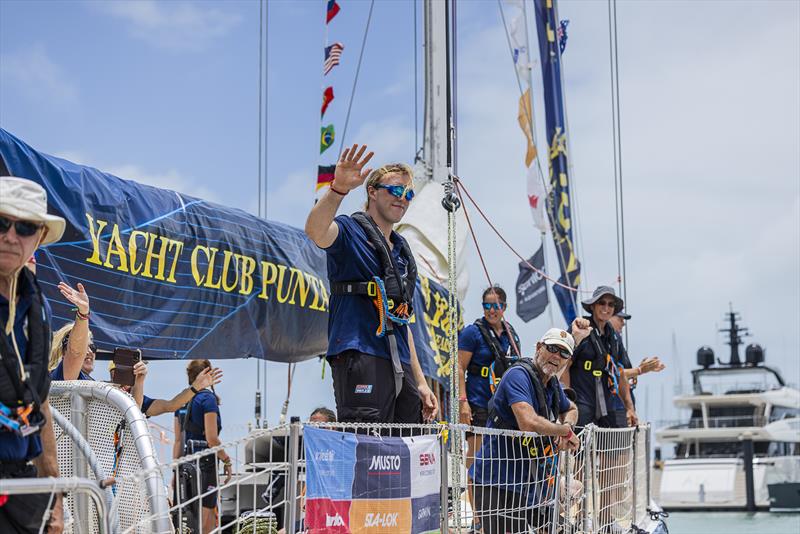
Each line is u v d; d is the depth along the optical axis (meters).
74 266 6.11
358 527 4.36
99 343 6.29
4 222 3.29
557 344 6.44
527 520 6.30
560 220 15.41
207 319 7.23
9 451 3.36
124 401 4.56
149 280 6.71
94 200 6.31
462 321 11.39
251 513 3.99
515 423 6.37
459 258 11.37
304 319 8.23
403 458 4.75
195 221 7.21
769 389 37.66
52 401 4.71
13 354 3.34
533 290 14.34
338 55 10.65
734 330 39.88
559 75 15.98
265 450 7.81
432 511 5.03
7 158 5.74
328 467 4.18
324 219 4.87
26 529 3.48
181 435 8.60
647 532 9.13
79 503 4.54
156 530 4.32
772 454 35.25
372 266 5.23
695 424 37.03
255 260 7.72
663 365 9.41
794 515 31.12
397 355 5.20
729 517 31.16
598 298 8.59
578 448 6.98
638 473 9.45
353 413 5.10
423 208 11.27
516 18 14.73
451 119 7.02
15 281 3.38
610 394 8.62
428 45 12.02
